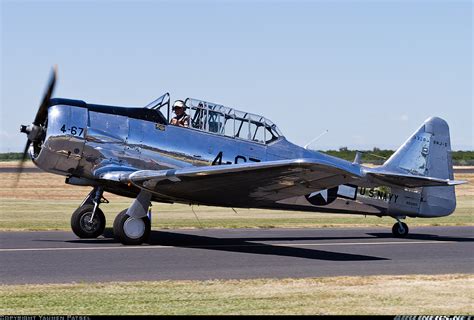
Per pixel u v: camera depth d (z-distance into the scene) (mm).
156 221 21453
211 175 13070
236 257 12688
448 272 11195
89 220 15516
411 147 18641
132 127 15227
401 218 18203
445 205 18719
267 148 16344
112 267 11172
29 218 21656
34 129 14984
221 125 15906
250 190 14055
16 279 9922
